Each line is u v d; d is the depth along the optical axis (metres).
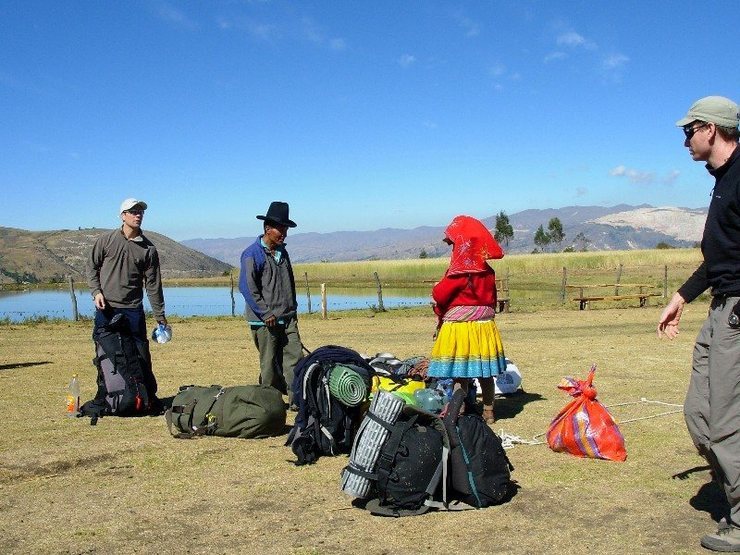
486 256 7.00
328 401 6.22
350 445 6.31
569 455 6.16
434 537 4.39
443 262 65.81
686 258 54.66
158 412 8.09
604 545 4.21
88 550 4.29
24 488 5.46
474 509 4.87
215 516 4.83
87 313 28.38
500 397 8.74
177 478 5.67
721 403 4.09
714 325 4.16
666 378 9.86
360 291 42.19
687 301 4.57
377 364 7.58
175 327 19.33
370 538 4.39
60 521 4.77
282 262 8.02
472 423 5.02
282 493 5.29
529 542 4.27
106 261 7.88
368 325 18.98
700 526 4.48
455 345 6.95
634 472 5.63
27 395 9.18
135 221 7.88
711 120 4.11
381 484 4.80
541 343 14.01
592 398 6.22
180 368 11.39
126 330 7.95
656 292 30.77
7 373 11.11
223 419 6.86
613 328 17.28
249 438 6.88
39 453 6.31
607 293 31.47
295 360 8.05
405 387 6.26
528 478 5.52
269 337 7.95
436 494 4.94
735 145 4.16
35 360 12.65
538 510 4.83
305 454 6.03
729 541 4.05
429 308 24.31
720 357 4.09
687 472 5.59
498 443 5.07
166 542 4.39
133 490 5.39
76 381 7.98
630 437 6.68
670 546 4.18
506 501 5.02
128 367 7.86
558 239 144.62
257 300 7.87
